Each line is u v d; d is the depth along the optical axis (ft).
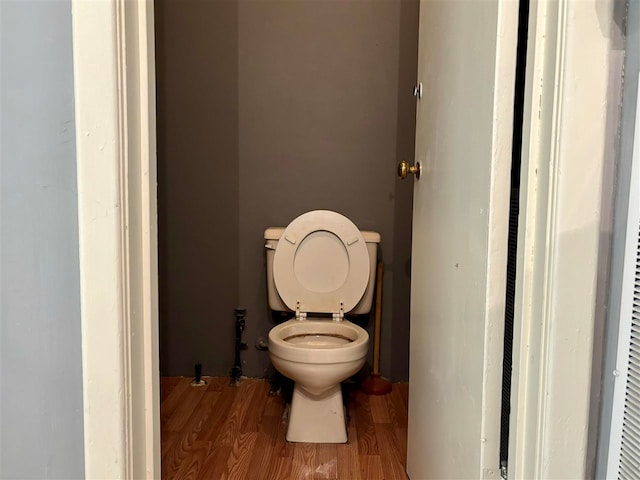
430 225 4.85
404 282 8.09
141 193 3.30
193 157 7.98
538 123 3.10
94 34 3.00
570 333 3.10
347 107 7.89
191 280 8.18
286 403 7.55
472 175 3.68
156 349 3.52
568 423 3.16
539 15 3.03
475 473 3.58
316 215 7.24
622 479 3.03
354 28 7.78
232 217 8.07
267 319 8.23
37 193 3.20
